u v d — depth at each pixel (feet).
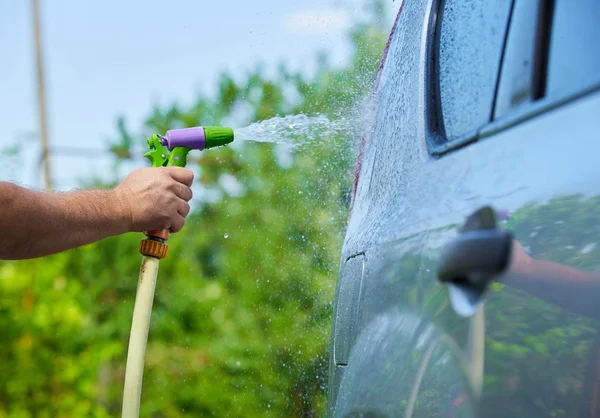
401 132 6.24
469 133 4.98
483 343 4.19
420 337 4.85
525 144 4.28
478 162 4.69
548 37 4.53
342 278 6.93
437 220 4.91
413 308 5.03
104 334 15.56
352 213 7.43
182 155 7.44
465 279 4.16
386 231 5.74
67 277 16.21
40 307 14.74
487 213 4.00
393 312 5.34
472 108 5.23
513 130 4.47
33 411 14.43
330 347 7.06
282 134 10.67
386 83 7.38
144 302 6.92
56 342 14.80
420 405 4.72
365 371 5.60
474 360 4.25
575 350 3.64
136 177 7.16
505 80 4.87
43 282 15.14
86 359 14.87
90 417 14.85
